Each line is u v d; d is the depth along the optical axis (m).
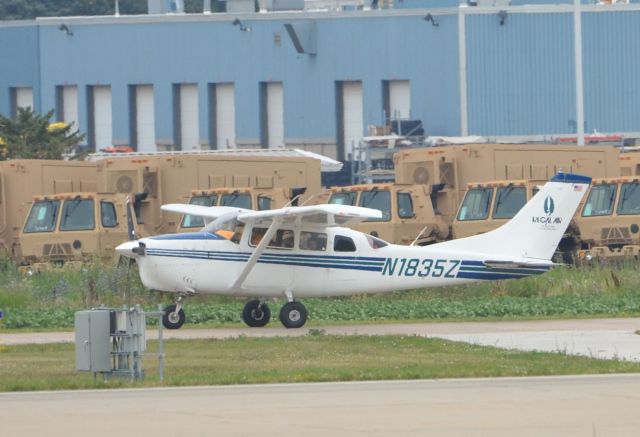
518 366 79.44
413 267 112.50
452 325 108.94
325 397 68.31
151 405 66.19
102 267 137.00
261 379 74.81
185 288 108.94
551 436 57.41
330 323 112.50
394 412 63.47
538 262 114.00
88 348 75.06
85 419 62.34
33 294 130.62
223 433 58.72
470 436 57.59
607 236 153.38
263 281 109.75
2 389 72.31
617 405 64.88
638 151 185.12
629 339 96.12
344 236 111.50
